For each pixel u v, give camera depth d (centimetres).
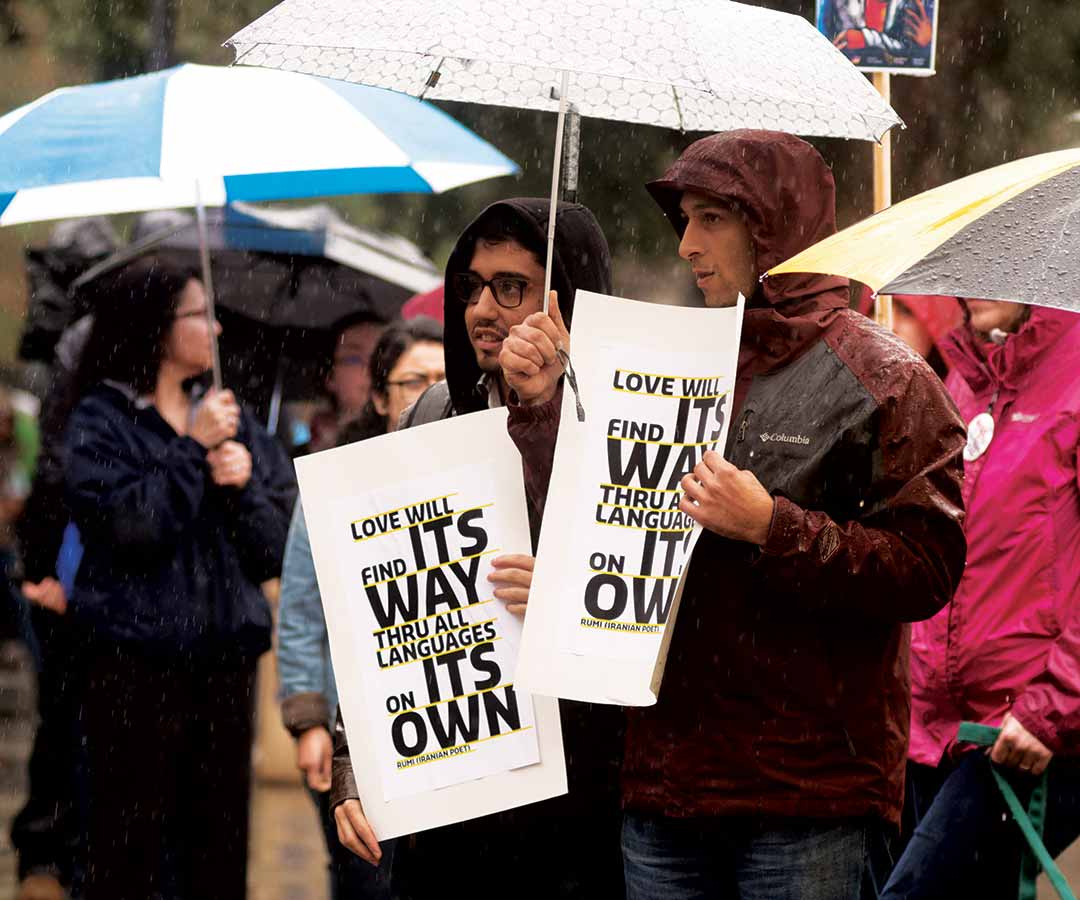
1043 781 1495
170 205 2100
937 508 1150
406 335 2003
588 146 3772
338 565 1288
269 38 1255
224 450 1891
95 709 1847
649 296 4072
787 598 1179
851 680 1183
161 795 1852
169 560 1864
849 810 1178
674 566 1188
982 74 3644
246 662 1892
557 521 1190
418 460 1281
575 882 1309
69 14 4312
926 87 3644
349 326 2684
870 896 1551
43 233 5562
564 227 1355
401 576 1281
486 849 1312
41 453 2119
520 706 1267
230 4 4250
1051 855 1555
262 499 1908
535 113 3900
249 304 2739
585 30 1179
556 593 1188
